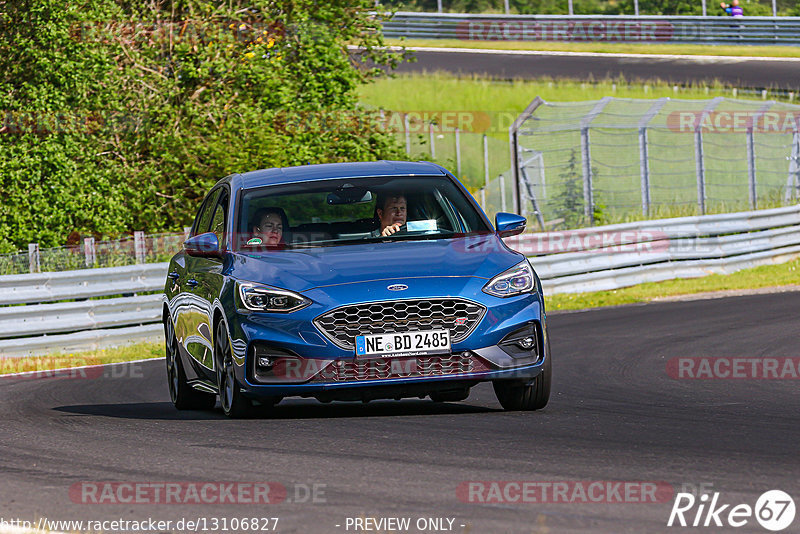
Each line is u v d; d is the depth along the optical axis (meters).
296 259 23.92
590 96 133.38
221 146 70.50
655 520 14.20
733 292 57.97
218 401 30.61
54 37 66.88
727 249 67.38
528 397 24.08
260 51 75.62
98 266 56.19
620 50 164.50
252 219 25.50
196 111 71.81
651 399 26.56
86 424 24.84
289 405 27.66
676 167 102.25
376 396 22.58
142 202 70.88
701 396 26.92
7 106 66.19
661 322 45.91
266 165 71.94
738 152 103.31
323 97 78.81
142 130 71.50
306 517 14.95
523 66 150.75
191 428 23.14
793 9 188.12
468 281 22.86
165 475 18.19
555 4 185.12
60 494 17.12
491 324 22.67
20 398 31.95
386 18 83.88
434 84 138.12
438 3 182.12
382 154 78.31
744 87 134.25
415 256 23.70
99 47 69.44
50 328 48.00
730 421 22.52
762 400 25.94
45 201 65.62
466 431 21.41
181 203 71.94
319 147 74.69
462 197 26.55
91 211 67.12
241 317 22.98
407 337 22.34
